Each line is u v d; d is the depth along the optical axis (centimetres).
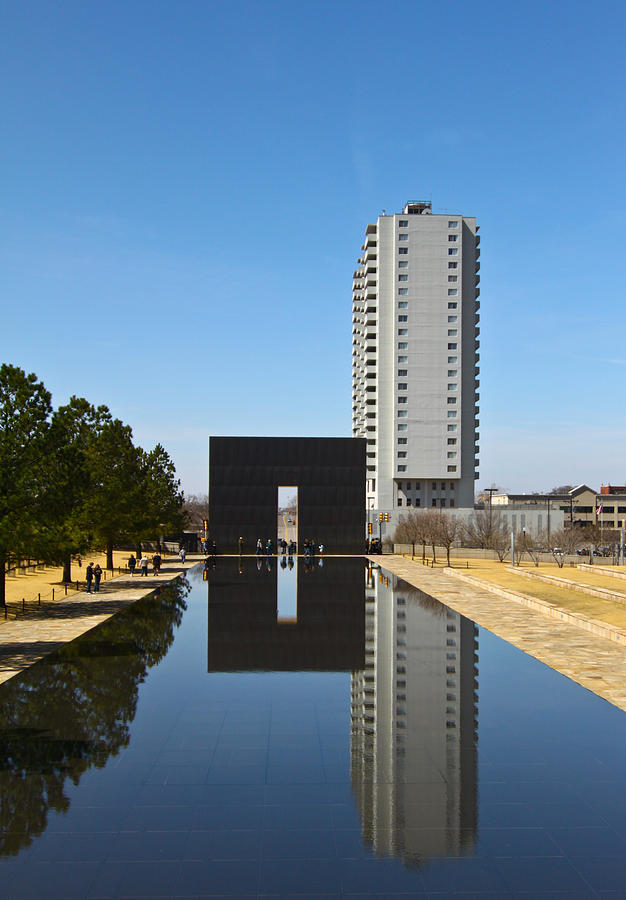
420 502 12056
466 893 834
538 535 10550
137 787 1138
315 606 3344
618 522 14800
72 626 2756
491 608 3278
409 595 3812
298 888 840
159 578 4894
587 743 1370
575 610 3070
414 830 991
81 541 3725
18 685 1798
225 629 2673
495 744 1361
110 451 5159
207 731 1428
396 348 11888
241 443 7362
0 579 3272
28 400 3184
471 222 12162
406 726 1470
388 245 12050
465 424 12125
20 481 2953
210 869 882
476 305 12344
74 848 934
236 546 7344
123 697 1686
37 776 1183
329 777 1186
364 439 7431
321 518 7388
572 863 905
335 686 1805
